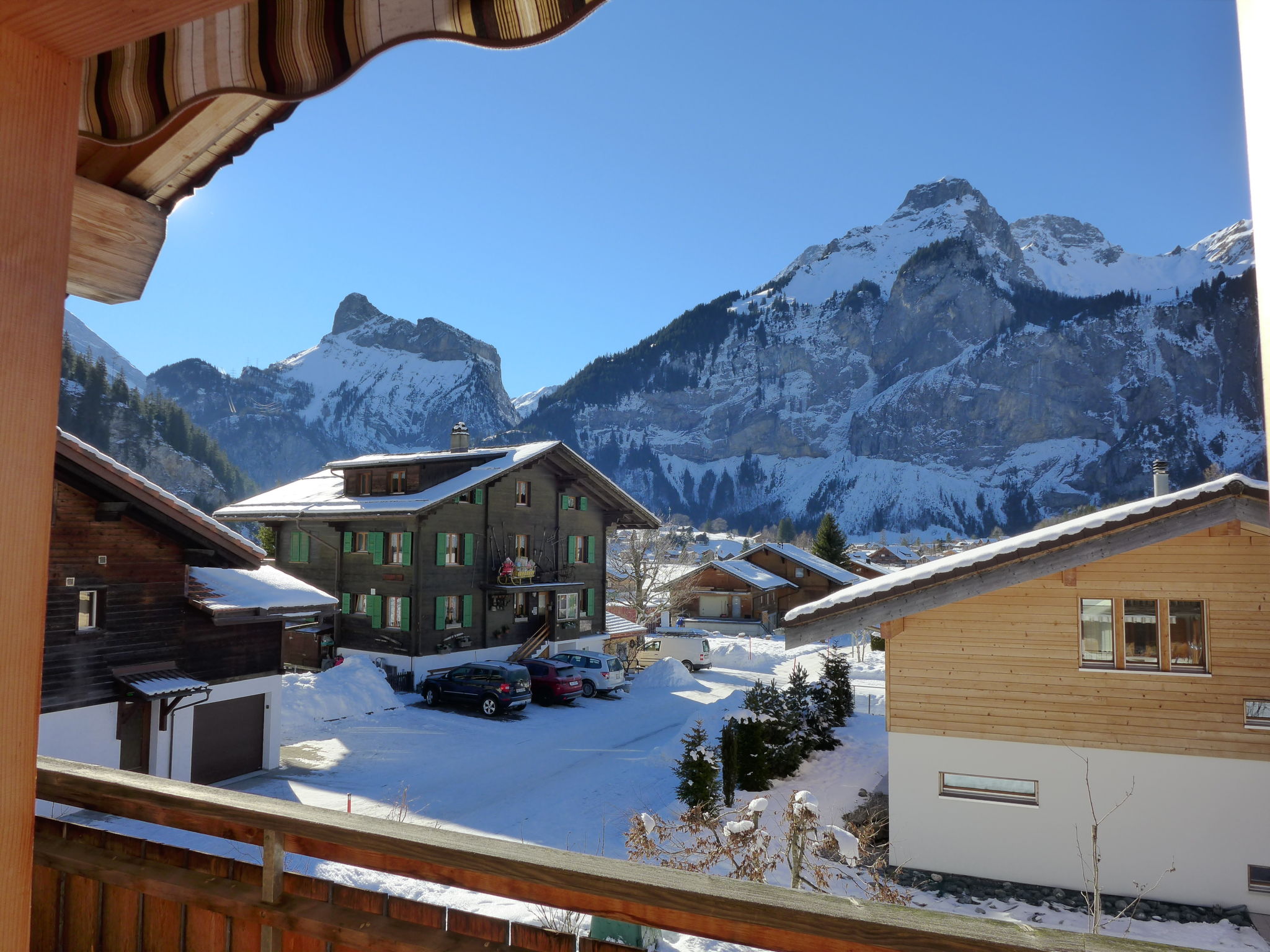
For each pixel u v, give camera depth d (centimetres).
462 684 2970
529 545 3884
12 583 161
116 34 168
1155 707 1358
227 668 1973
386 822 288
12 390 162
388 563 3369
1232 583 1342
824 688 2277
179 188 354
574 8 193
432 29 208
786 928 214
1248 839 1301
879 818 1591
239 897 302
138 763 1766
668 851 1336
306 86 230
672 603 6162
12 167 165
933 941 198
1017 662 1427
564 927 940
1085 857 1362
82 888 351
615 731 2731
